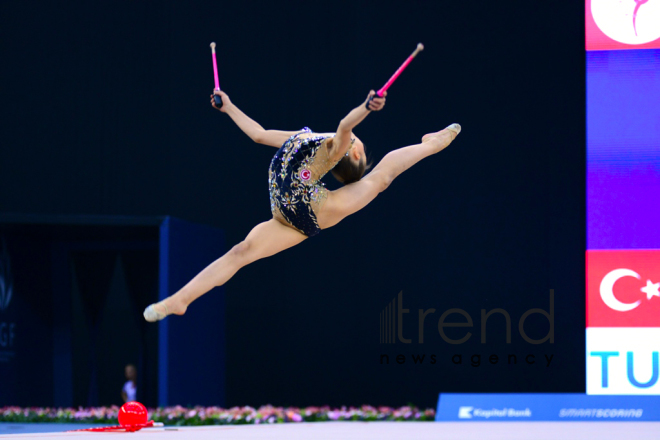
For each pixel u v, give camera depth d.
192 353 18.92
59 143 23.36
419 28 22.47
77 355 22.16
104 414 18.16
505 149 21.89
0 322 18.92
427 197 22.06
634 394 18.02
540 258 21.50
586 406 17.69
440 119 22.16
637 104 19.12
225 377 21.78
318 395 21.78
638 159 18.97
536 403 17.86
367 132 22.34
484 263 21.69
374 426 14.15
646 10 19.27
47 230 19.28
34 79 23.56
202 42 23.17
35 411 18.44
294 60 22.83
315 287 22.16
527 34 22.06
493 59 22.11
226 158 22.84
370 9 22.67
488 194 21.86
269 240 7.74
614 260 18.78
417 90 22.28
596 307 18.70
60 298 21.48
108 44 23.47
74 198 23.17
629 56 19.25
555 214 21.58
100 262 22.02
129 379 20.52
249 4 23.14
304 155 7.69
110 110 23.31
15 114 23.53
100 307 22.16
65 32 23.59
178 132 23.05
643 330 18.48
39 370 20.55
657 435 10.75
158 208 22.89
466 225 21.83
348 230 22.22
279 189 7.73
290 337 22.06
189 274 18.88
